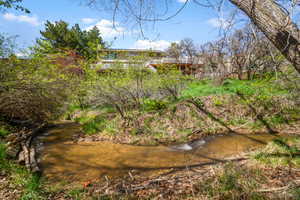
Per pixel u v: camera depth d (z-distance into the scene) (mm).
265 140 5168
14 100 5703
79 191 2771
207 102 7668
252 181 2455
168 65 7844
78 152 4758
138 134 5891
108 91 6168
